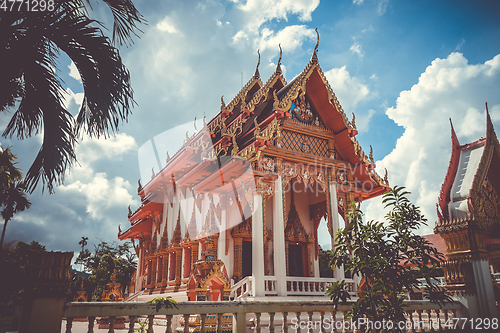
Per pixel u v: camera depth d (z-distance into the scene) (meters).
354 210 6.22
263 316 8.73
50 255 4.53
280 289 10.70
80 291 25.91
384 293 5.60
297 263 15.77
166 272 16.52
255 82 17.28
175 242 14.70
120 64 5.58
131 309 4.88
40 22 5.05
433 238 22.78
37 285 4.38
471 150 8.27
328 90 13.44
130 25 5.84
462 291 7.34
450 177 8.24
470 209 7.45
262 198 11.39
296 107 13.37
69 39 5.30
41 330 4.25
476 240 7.34
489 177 8.09
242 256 13.82
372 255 5.74
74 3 5.63
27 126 5.77
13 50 4.98
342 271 12.02
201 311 5.41
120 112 5.70
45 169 5.60
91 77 5.51
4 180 10.87
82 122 5.77
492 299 7.05
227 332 6.78
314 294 11.27
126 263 61.56
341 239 6.14
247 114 14.95
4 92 5.15
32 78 5.36
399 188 6.14
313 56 13.35
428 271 5.64
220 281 7.71
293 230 15.66
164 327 12.58
